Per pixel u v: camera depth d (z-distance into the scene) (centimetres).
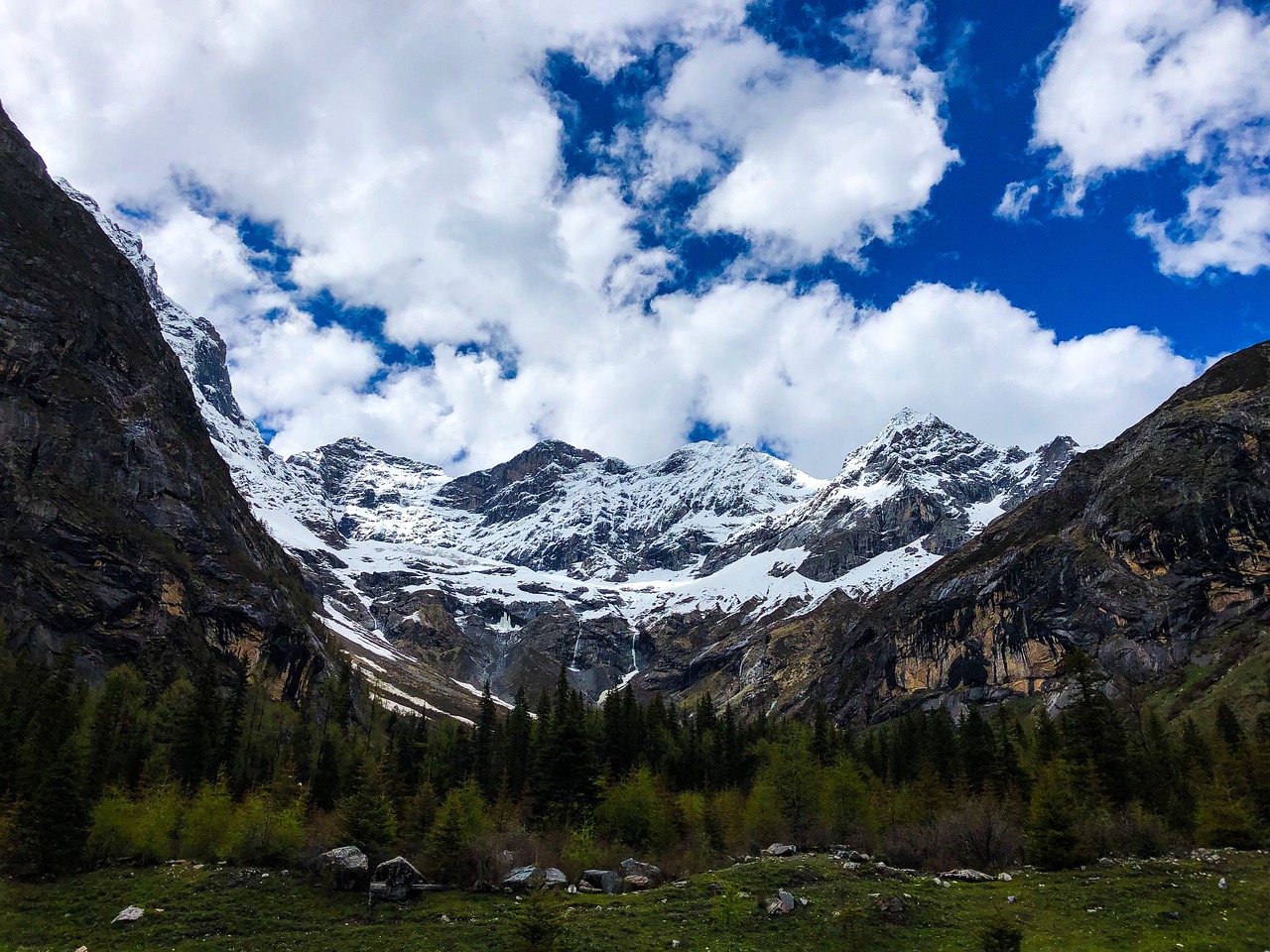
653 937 4719
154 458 19762
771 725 16812
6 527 14912
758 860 6588
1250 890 5100
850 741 14188
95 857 6125
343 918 5097
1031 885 5594
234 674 17375
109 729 9494
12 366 17325
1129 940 4525
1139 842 6694
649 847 8131
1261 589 18875
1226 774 8950
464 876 5994
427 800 8112
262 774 10950
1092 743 9088
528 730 13062
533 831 8512
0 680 10744
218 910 5144
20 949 4622
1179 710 16062
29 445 16500
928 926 4841
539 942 4431
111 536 16638
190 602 17762
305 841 6638
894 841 7306
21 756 8156
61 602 14812
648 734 13750
